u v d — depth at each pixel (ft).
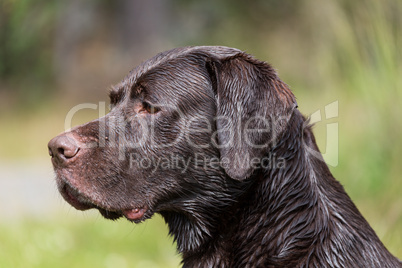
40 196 48.83
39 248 34.01
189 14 92.79
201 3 89.97
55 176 19.25
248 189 18.21
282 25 65.98
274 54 63.72
